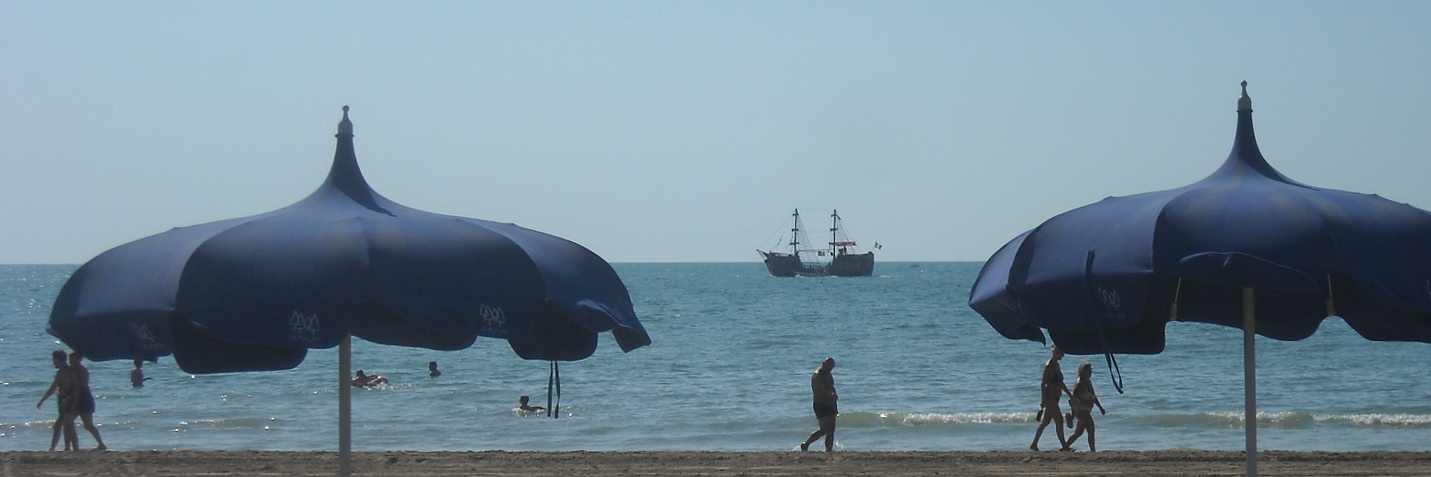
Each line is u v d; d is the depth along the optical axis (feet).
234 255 20.52
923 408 86.69
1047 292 22.11
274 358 23.44
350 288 20.35
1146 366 116.78
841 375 113.39
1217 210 21.48
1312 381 102.47
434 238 21.59
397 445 68.90
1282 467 45.42
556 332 27.76
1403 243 21.39
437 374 110.83
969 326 202.49
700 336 177.68
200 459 47.16
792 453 51.03
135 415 80.94
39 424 73.56
